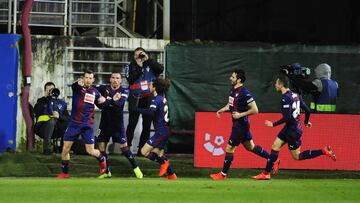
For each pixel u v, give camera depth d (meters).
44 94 56.41
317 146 50.62
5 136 56.91
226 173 45.88
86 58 58.62
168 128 45.47
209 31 80.12
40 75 58.06
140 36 64.12
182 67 58.50
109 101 45.25
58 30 63.25
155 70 52.97
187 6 80.25
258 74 58.53
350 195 35.38
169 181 42.62
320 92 52.31
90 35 62.97
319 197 34.38
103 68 58.78
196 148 50.44
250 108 44.69
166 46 58.75
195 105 58.34
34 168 49.38
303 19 79.94
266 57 58.53
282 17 80.19
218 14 80.31
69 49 58.41
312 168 50.50
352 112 58.78
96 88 46.56
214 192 35.84
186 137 57.94
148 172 49.72
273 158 45.75
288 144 46.47
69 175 48.41
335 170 50.56
